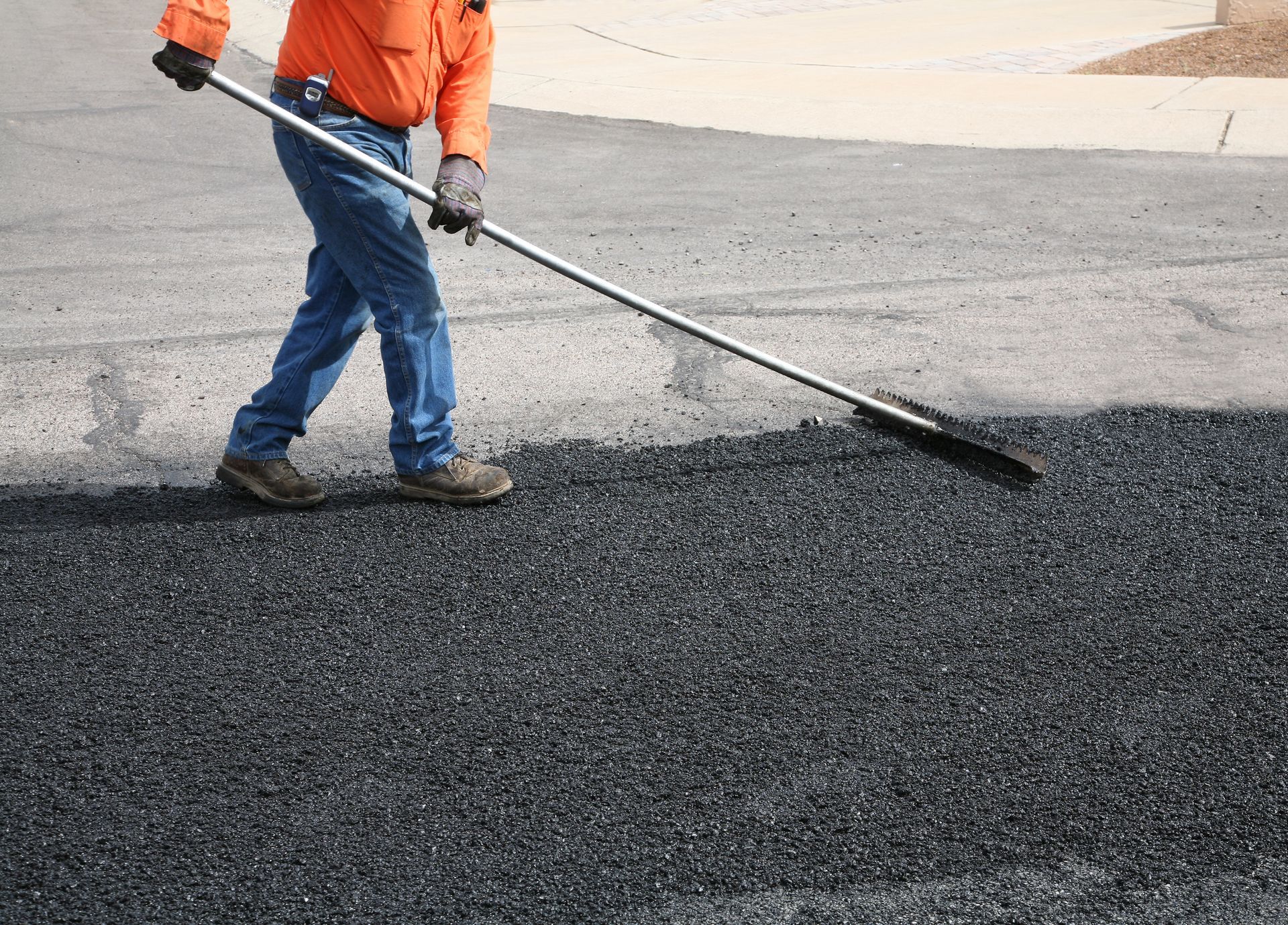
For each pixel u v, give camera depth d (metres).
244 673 3.11
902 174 8.62
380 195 3.69
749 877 2.45
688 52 13.27
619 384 5.11
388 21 3.53
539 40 14.42
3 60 12.92
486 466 4.05
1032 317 5.90
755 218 7.64
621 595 3.47
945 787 2.70
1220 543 3.76
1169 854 2.51
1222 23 13.48
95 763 2.76
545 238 7.26
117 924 2.32
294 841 2.53
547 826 2.58
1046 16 15.04
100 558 3.67
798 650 3.21
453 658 3.18
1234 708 2.97
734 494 4.08
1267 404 4.87
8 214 7.77
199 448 4.52
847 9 16.25
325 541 3.78
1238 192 8.00
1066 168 8.66
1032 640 3.26
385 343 3.88
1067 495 4.07
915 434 4.45
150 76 12.20
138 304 6.18
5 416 4.80
